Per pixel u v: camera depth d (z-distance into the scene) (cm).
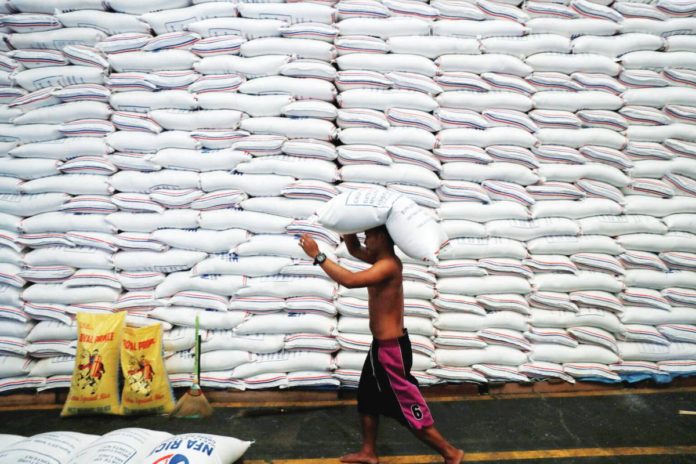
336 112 325
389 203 259
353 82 325
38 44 325
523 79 335
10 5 323
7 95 329
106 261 333
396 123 328
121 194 331
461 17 326
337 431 313
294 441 304
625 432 316
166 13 320
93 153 330
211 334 337
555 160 339
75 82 327
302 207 325
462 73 329
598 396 351
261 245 327
